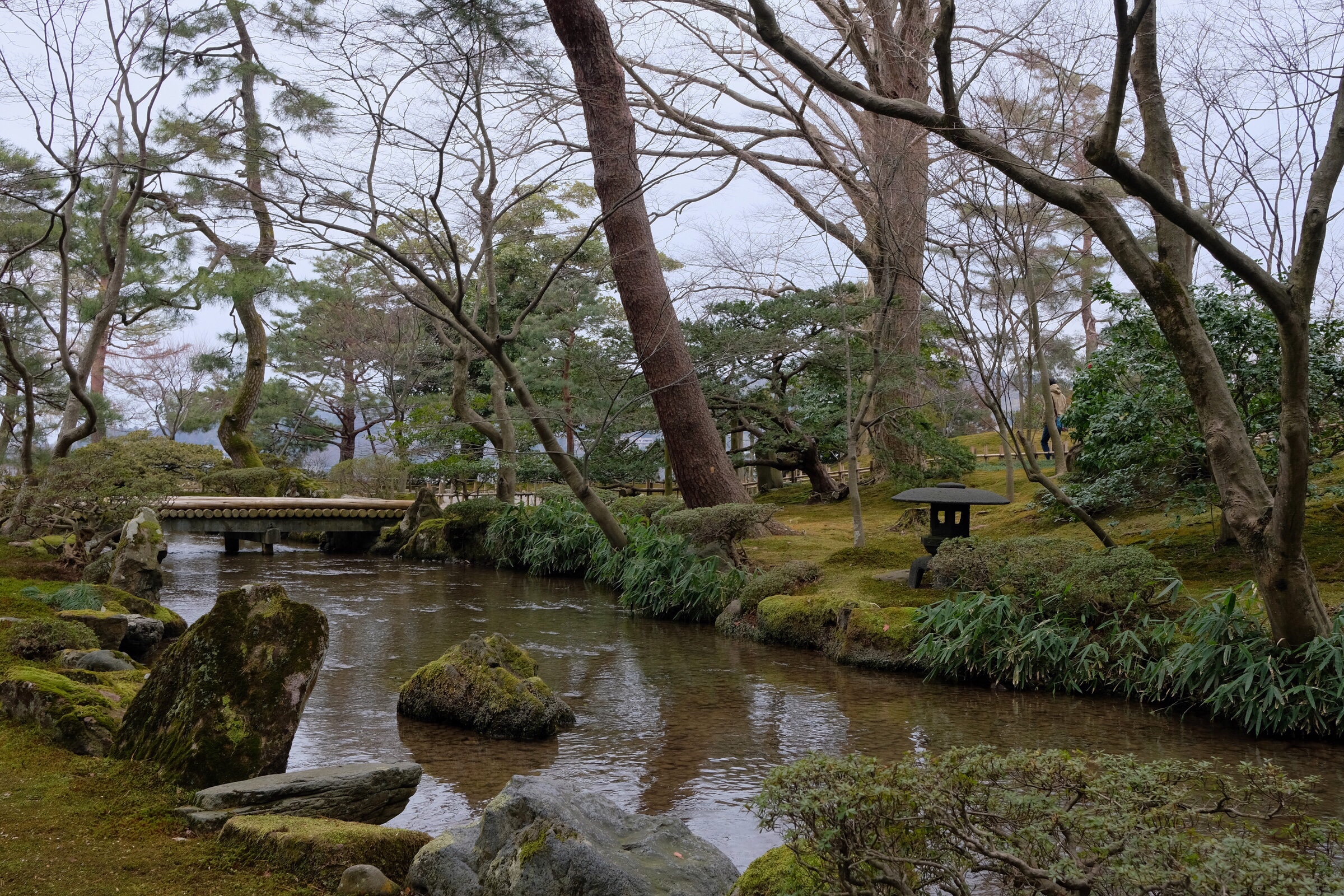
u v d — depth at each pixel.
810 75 7.25
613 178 14.76
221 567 17.88
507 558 17.73
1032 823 2.87
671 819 4.06
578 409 18.31
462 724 7.15
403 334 27.41
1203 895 2.38
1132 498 10.99
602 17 14.41
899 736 7.02
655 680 8.91
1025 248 10.49
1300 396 6.56
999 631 8.81
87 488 12.16
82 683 5.91
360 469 25.86
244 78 15.51
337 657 9.63
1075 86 10.46
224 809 4.25
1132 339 10.77
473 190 13.23
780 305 17.77
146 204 17.70
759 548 14.86
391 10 10.47
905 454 19.25
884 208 13.48
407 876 3.83
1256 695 7.09
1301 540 7.00
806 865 2.98
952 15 6.59
